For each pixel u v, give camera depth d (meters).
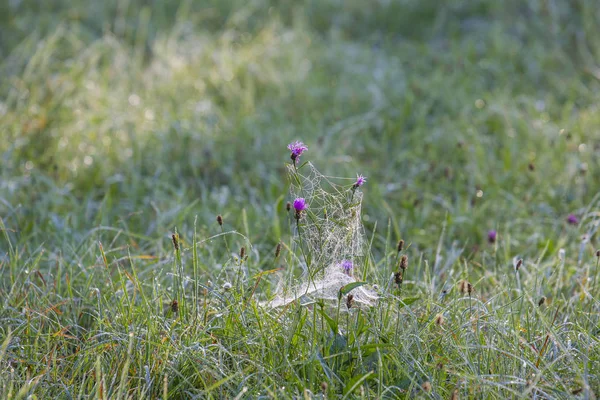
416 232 5.22
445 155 6.53
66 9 9.72
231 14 9.98
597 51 8.55
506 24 9.45
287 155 6.52
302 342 3.47
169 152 6.46
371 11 10.02
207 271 4.35
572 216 4.95
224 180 6.22
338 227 3.72
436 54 8.80
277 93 7.85
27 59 8.28
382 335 3.42
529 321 3.80
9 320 3.82
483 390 3.21
